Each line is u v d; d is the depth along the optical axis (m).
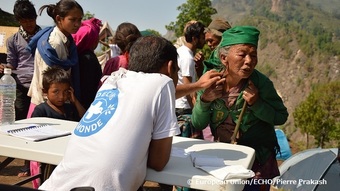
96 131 1.62
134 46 1.82
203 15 19.70
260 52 126.00
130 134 1.58
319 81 106.94
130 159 1.56
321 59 112.88
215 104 2.27
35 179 2.63
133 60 1.79
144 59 1.76
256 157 2.33
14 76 3.91
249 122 2.28
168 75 1.80
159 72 1.77
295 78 110.88
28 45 3.53
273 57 121.25
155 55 1.76
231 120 2.31
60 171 1.62
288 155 6.10
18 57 3.94
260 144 2.34
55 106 2.89
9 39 3.95
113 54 4.80
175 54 1.83
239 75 2.12
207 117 2.30
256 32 2.11
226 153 1.93
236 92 2.23
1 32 4.98
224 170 1.61
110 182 1.53
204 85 2.15
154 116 1.63
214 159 1.74
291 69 114.12
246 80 2.22
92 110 1.71
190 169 1.68
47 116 2.83
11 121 2.34
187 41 3.96
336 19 186.12
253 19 138.12
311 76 109.12
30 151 1.79
